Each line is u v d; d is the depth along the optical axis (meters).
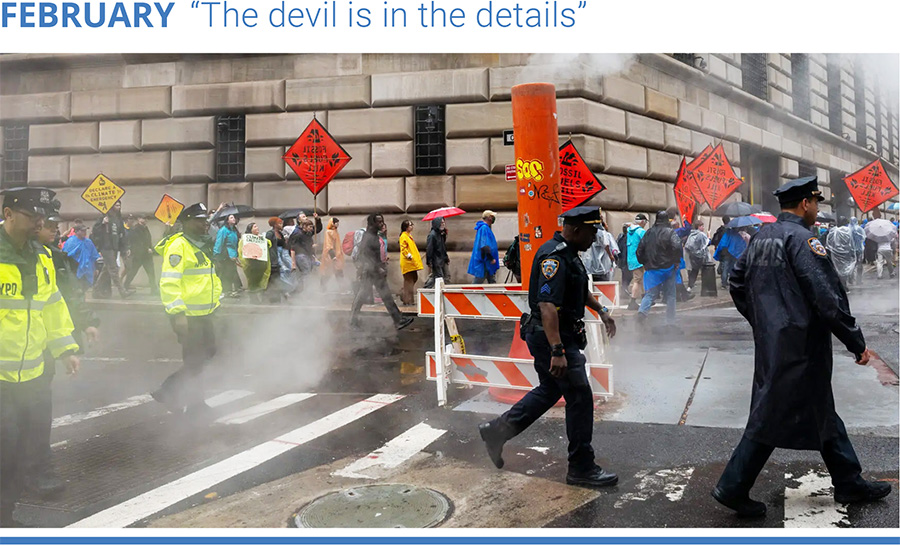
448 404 6.05
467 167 13.93
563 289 4.06
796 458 4.43
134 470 4.59
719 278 18.08
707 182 13.77
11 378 3.71
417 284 14.25
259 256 12.27
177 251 5.50
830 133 23.45
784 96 20.50
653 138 15.05
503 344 8.88
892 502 3.76
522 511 3.79
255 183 14.94
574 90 13.38
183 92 15.09
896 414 5.22
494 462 4.36
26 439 3.86
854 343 3.51
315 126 12.91
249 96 14.77
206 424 5.61
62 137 15.73
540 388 4.27
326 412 5.91
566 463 4.52
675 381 6.47
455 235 13.99
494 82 13.73
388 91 14.14
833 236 13.83
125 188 15.56
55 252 4.46
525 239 6.06
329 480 4.34
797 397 3.52
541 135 5.94
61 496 4.16
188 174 15.23
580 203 9.71
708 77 16.75
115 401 6.40
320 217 14.55
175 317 5.47
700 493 3.97
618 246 13.71
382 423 5.54
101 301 13.05
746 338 8.70
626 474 4.29
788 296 3.54
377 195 14.30
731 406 5.59
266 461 4.72
